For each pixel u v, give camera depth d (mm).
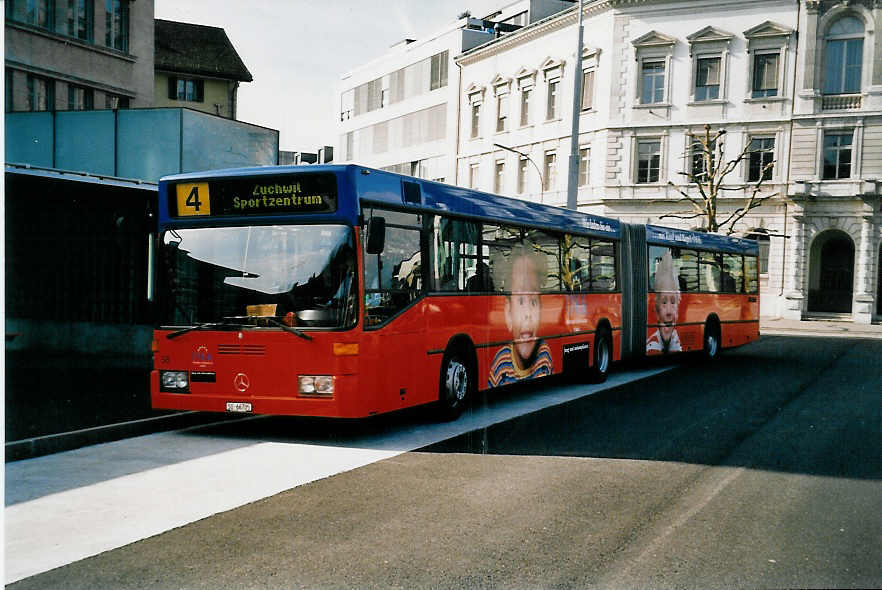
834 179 39969
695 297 20188
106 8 24984
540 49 48469
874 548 5715
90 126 18953
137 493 7191
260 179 9602
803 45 40219
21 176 13227
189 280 9867
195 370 9750
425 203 10695
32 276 14141
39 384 12492
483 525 6223
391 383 9812
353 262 9273
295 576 5090
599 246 16312
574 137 25125
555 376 17062
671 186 42688
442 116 56969
